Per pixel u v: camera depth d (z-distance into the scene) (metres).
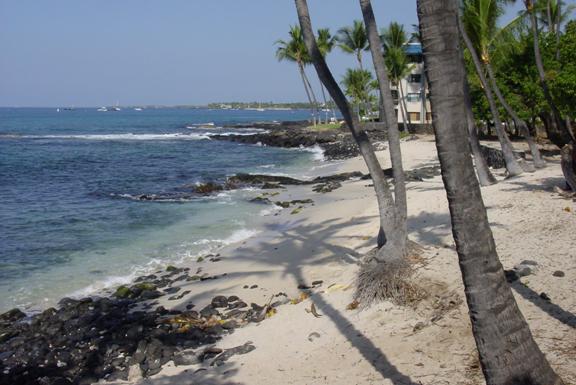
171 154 46.88
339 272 11.39
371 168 10.23
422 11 3.93
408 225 13.24
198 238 16.67
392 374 6.53
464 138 4.03
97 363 8.36
